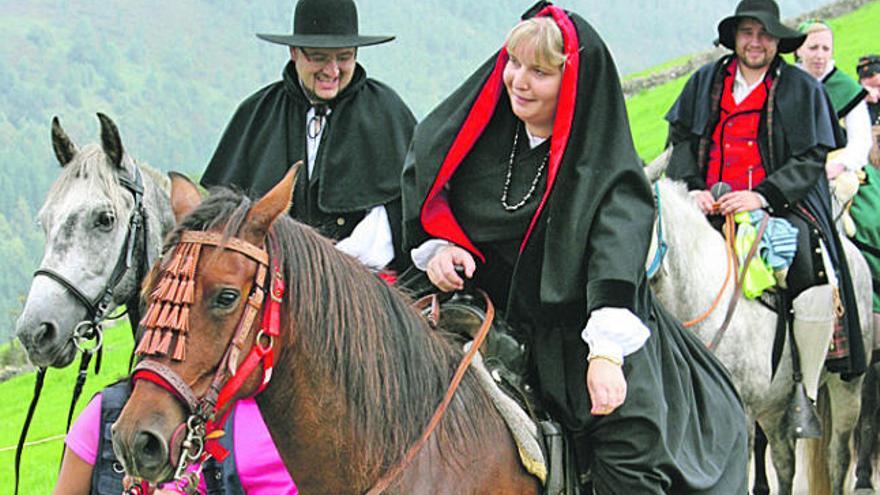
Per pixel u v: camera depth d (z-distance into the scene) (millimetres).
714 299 5449
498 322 3635
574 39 3365
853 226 7395
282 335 2883
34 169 162000
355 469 3043
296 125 5000
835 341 6102
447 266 3543
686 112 6074
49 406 14617
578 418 3463
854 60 21922
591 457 3521
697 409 3637
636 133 23125
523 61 3379
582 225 3299
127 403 2625
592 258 3277
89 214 4688
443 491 3152
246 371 2723
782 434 6234
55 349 4617
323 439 3016
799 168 5754
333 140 4910
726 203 5715
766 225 5707
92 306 4703
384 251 4832
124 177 4840
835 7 29438
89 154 4828
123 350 17188
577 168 3348
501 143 3617
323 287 2975
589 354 3250
